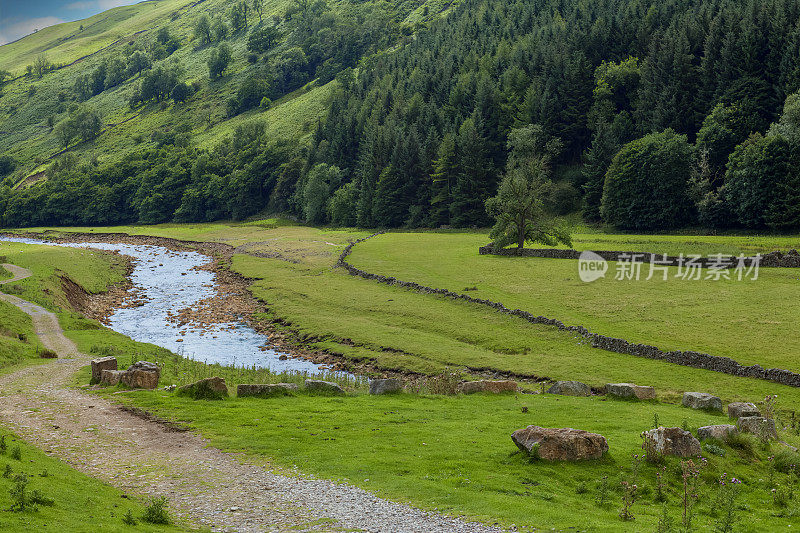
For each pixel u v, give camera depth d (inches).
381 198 6274.6
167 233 7101.4
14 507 584.1
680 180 4475.9
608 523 678.5
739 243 3415.4
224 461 884.6
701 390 1588.3
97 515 620.7
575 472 842.8
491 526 661.9
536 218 3752.5
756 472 879.7
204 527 652.7
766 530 694.5
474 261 3636.8
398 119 7130.9
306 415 1136.2
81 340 2260.1
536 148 5723.4
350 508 713.6
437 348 2190.0
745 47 4909.0
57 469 783.1
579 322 2265.0
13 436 959.6
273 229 6771.7
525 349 2116.1
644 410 1246.9
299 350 2416.3
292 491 768.3
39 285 3270.2
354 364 2160.4
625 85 5910.4
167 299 3538.4
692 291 2529.5
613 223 4845.0
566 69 6028.5
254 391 1307.8
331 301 3046.3
